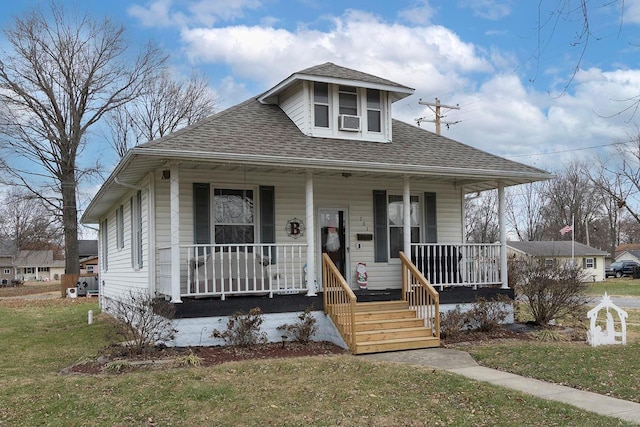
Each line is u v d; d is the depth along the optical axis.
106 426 6.02
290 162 11.08
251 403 6.75
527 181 14.34
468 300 13.08
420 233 14.66
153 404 6.70
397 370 8.42
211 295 11.23
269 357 9.75
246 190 12.65
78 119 35.12
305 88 13.37
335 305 11.17
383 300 12.23
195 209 12.02
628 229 72.50
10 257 78.94
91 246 74.31
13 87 33.12
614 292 32.25
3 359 10.32
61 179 35.25
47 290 45.53
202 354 9.84
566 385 7.75
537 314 13.41
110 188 13.73
